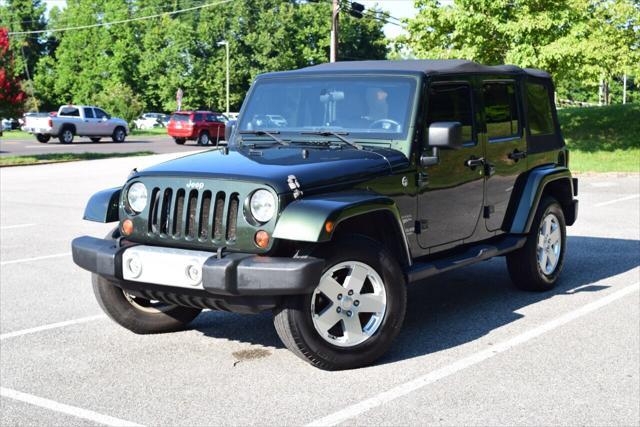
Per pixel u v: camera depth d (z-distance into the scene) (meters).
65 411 4.60
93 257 5.43
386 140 5.86
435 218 6.09
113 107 62.88
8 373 5.30
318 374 5.22
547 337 6.02
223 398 4.79
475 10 25.73
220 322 6.62
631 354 5.59
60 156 29.61
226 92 74.44
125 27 81.50
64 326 6.50
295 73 6.48
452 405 4.64
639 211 13.27
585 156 25.08
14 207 14.66
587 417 4.45
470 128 6.50
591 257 9.22
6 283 8.15
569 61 24.67
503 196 6.98
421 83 5.93
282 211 4.89
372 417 4.46
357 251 5.20
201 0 87.56
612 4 25.55
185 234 5.21
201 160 5.55
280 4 78.31
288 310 5.02
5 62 26.38
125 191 5.55
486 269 8.70
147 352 5.77
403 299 5.45
